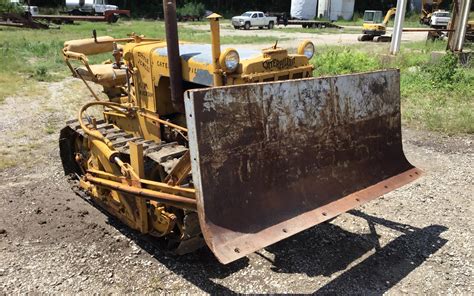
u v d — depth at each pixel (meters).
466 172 6.57
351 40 26.77
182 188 3.68
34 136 7.82
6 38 20.66
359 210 5.40
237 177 3.40
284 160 3.69
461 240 4.75
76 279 4.02
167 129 4.72
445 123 8.67
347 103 4.12
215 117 3.23
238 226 3.38
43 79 12.29
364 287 3.95
